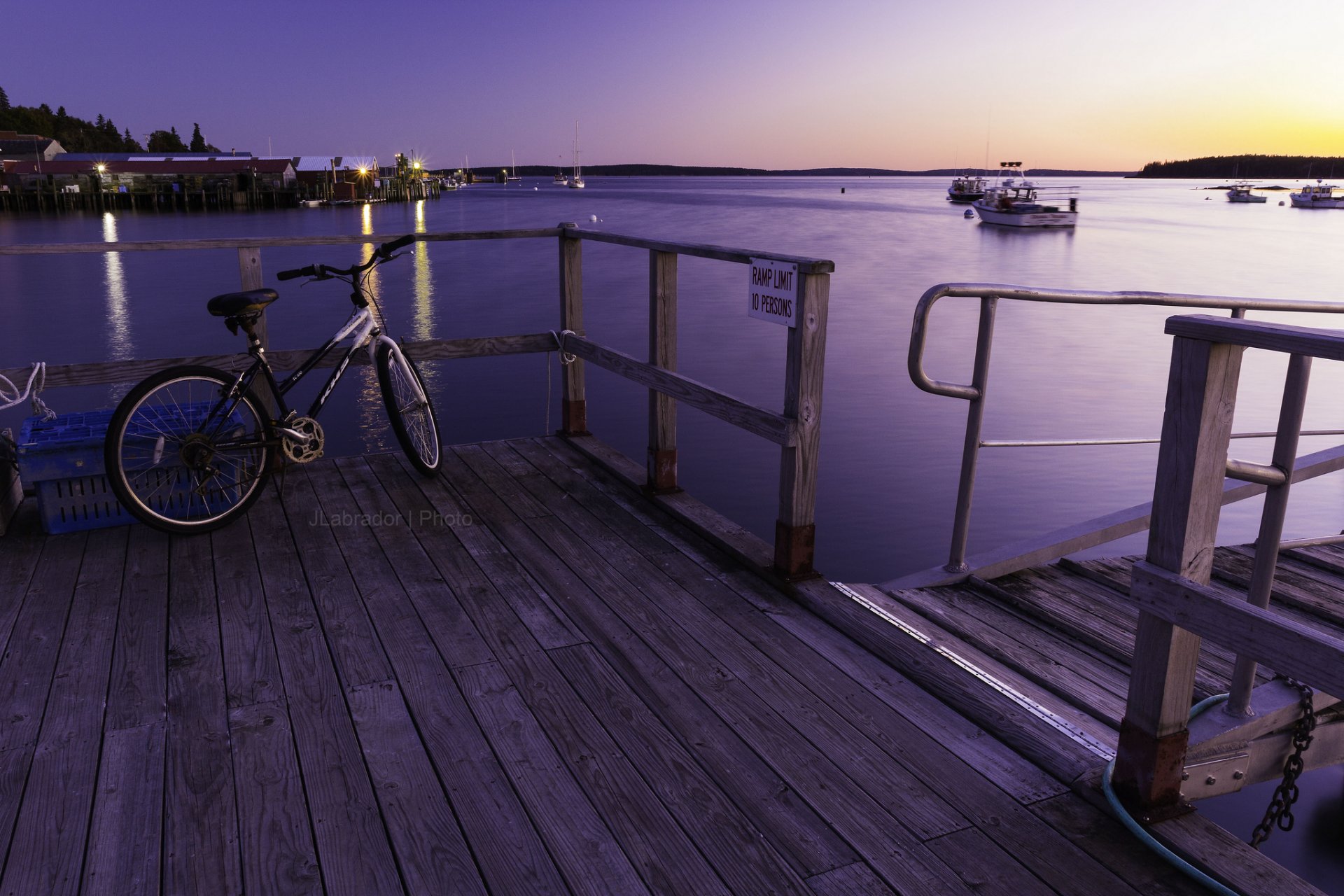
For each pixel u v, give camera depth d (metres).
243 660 2.68
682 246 3.57
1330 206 123.88
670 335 3.89
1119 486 12.56
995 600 3.18
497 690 2.53
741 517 11.05
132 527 3.71
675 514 3.86
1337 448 3.19
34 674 2.59
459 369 20.09
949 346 22.91
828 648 2.80
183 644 2.77
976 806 2.04
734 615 3.02
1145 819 1.93
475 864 1.86
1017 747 2.26
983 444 3.21
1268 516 1.99
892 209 117.31
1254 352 21.86
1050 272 40.38
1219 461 1.73
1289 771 2.16
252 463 3.71
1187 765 1.99
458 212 103.00
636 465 4.51
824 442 14.52
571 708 2.44
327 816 2.00
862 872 1.84
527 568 3.37
